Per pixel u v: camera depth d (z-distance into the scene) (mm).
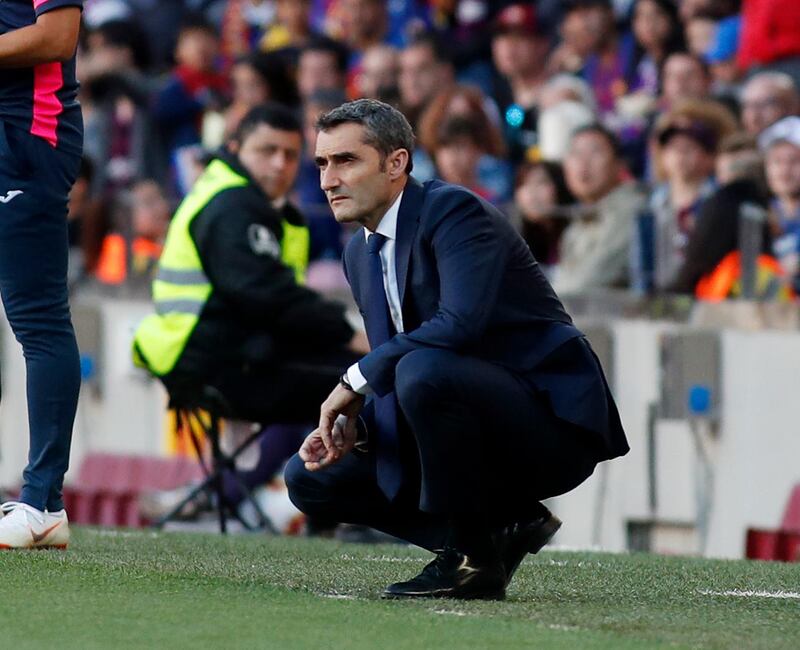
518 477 15094
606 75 40031
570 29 40500
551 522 15508
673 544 30906
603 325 31109
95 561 16828
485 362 14664
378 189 14750
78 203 36562
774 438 30500
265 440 26922
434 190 14914
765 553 26734
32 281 17609
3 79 17422
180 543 20297
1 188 17469
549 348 14820
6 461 33344
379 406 15172
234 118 38281
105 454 32125
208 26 42156
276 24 45312
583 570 18234
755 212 30703
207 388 24891
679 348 30547
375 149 14703
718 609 14945
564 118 36688
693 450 30688
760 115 34094
